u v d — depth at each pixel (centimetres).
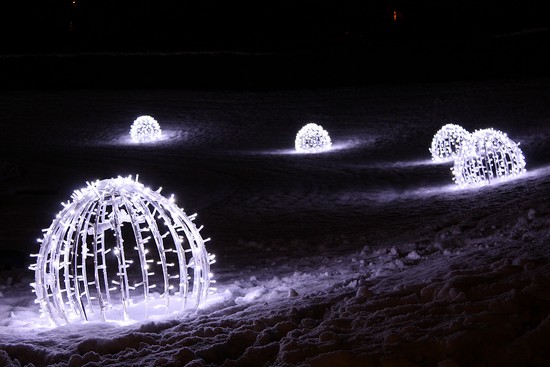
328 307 523
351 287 605
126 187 590
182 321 542
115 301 717
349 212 1378
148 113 3244
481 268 536
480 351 361
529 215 888
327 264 870
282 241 1115
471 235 905
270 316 504
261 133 2844
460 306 428
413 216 1259
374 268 768
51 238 588
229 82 3822
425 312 436
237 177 1958
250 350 420
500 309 408
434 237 970
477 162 1617
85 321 593
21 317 650
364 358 365
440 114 2817
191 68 3853
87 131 2955
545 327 359
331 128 2841
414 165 2009
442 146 2086
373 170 1975
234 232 1236
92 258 1046
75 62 3856
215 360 427
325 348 392
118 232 575
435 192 1526
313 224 1274
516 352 347
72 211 583
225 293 686
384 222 1230
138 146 2661
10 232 1288
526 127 2392
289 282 745
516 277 480
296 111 3162
